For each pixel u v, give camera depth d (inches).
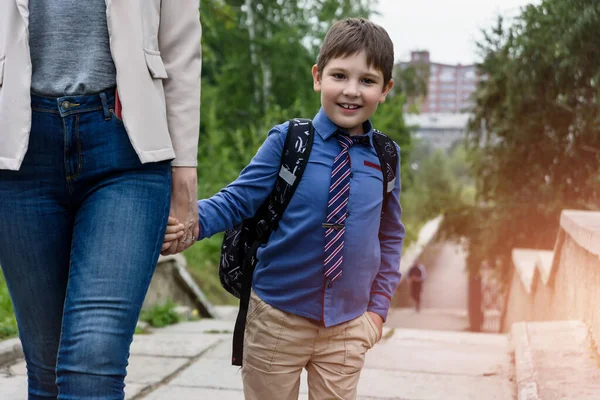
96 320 67.3
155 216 72.7
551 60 311.7
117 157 71.4
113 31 70.8
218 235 414.6
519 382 145.6
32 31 71.1
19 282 75.1
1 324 180.1
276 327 89.8
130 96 70.9
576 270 185.5
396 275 96.3
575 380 131.0
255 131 499.5
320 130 89.7
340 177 87.8
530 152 366.0
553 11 307.0
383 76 90.2
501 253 444.1
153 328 236.1
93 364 66.4
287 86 647.8
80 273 68.9
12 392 142.1
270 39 626.5
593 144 335.3
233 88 645.9
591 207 355.6
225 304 339.9
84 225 70.7
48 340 77.4
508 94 349.7
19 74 69.7
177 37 77.6
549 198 367.9
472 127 417.7
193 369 172.4
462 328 814.5
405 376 171.9
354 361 91.2
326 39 92.0
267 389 92.0
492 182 405.7
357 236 88.1
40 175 71.7
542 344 167.3
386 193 92.1
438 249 1544.0
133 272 69.6
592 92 311.0
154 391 153.0
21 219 72.4
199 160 468.8
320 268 88.0
